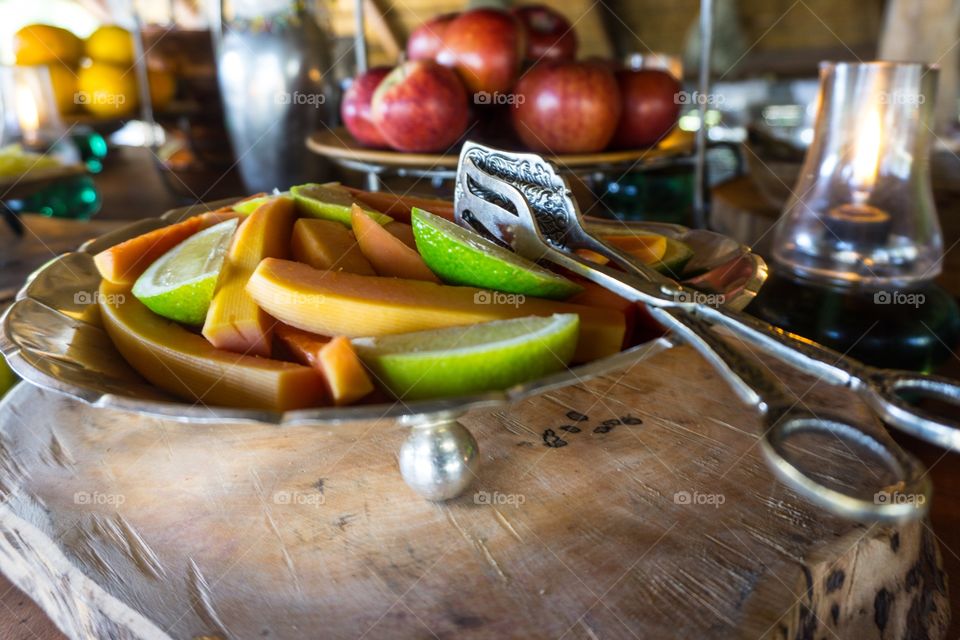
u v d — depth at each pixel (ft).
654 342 0.69
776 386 0.60
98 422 1.03
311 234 0.89
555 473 0.90
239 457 0.95
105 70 2.48
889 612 0.82
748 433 0.98
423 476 0.82
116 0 4.16
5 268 1.57
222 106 2.44
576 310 0.80
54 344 0.80
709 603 0.69
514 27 1.74
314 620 0.70
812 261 1.35
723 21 4.33
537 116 1.65
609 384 1.12
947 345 1.25
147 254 0.95
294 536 0.81
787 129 3.01
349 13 4.30
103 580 0.75
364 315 0.75
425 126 1.62
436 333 0.73
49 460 0.95
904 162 1.34
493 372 0.69
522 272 0.80
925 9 2.26
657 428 1.00
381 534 0.81
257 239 0.87
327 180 2.25
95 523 0.83
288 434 1.01
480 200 0.95
